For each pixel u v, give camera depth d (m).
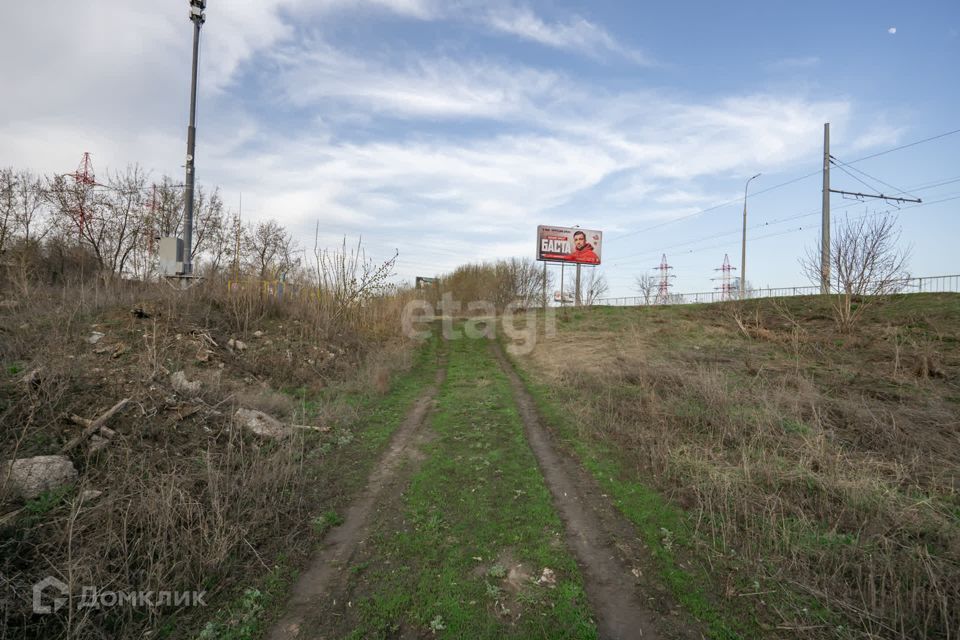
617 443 7.00
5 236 17.02
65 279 13.30
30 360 6.38
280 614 3.25
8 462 3.99
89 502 3.82
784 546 4.19
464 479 5.69
